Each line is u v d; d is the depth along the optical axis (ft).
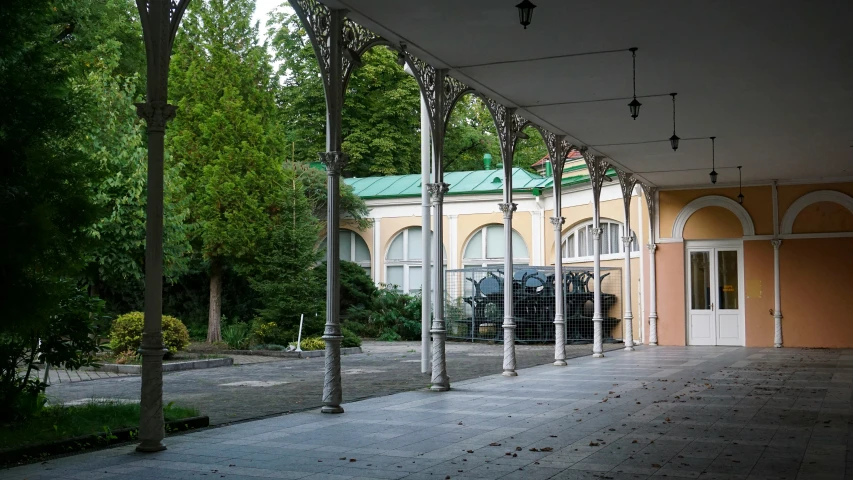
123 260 62.23
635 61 40.29
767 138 58.49
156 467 21.75
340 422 30.01
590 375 48.75
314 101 116.98
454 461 22.45
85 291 29.78
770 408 33.30
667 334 79.56
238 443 25.48
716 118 52.34
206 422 29.19
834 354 65.41
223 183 76.23
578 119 52.90
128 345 56.13
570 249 92.53
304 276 73.15
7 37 26.35
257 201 76.95
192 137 78.64
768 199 76.59
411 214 100.73
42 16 27.37
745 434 26.86
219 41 81.71
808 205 75.15
